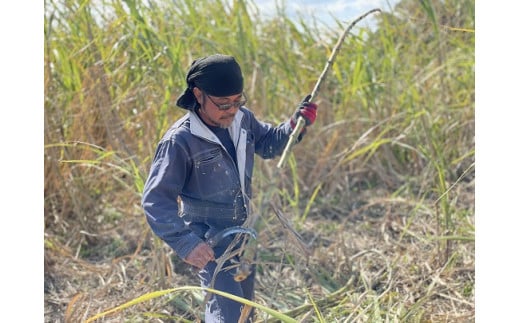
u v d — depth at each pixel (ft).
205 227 8.16
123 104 14.46
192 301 10.52
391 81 16.14
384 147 15.75
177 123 8.01
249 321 8.46
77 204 13.24
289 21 16.58
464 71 16.87
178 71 13.07
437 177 14.35
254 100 15.17
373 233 13.38
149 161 12.75
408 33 17.66
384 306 10.43
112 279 11.68
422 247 12.43
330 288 11.28
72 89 14.43
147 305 10.71
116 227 13.71
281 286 11.38
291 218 13.89
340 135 15.75
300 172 15.43
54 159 13.29
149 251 12.73
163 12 15.19
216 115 7.79
